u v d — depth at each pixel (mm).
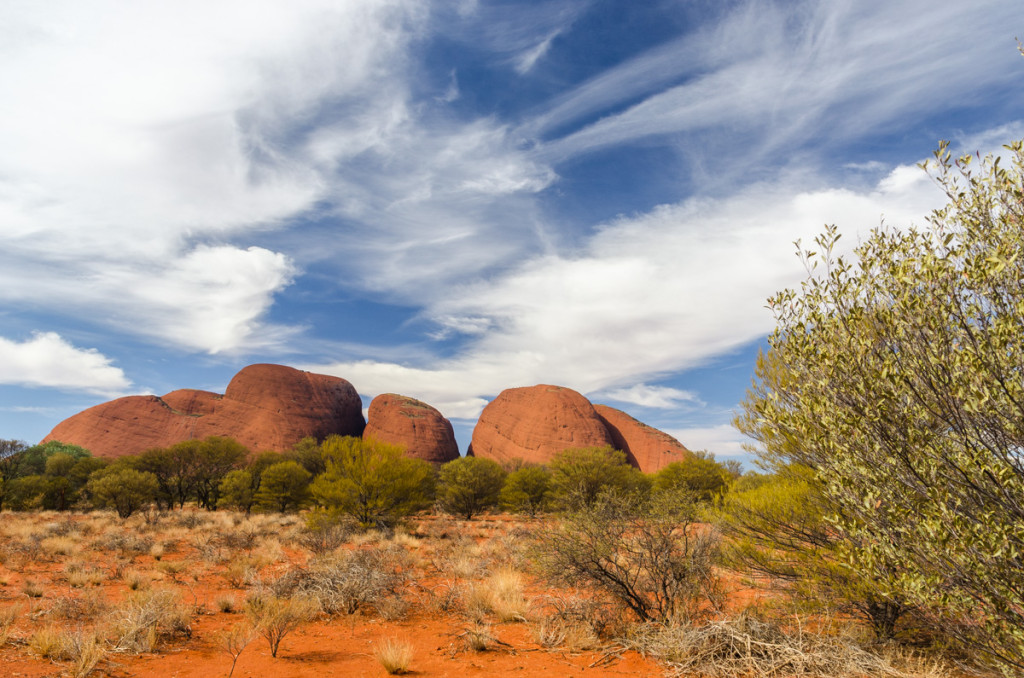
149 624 6793
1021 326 3420
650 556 7219
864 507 4023
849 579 6223
